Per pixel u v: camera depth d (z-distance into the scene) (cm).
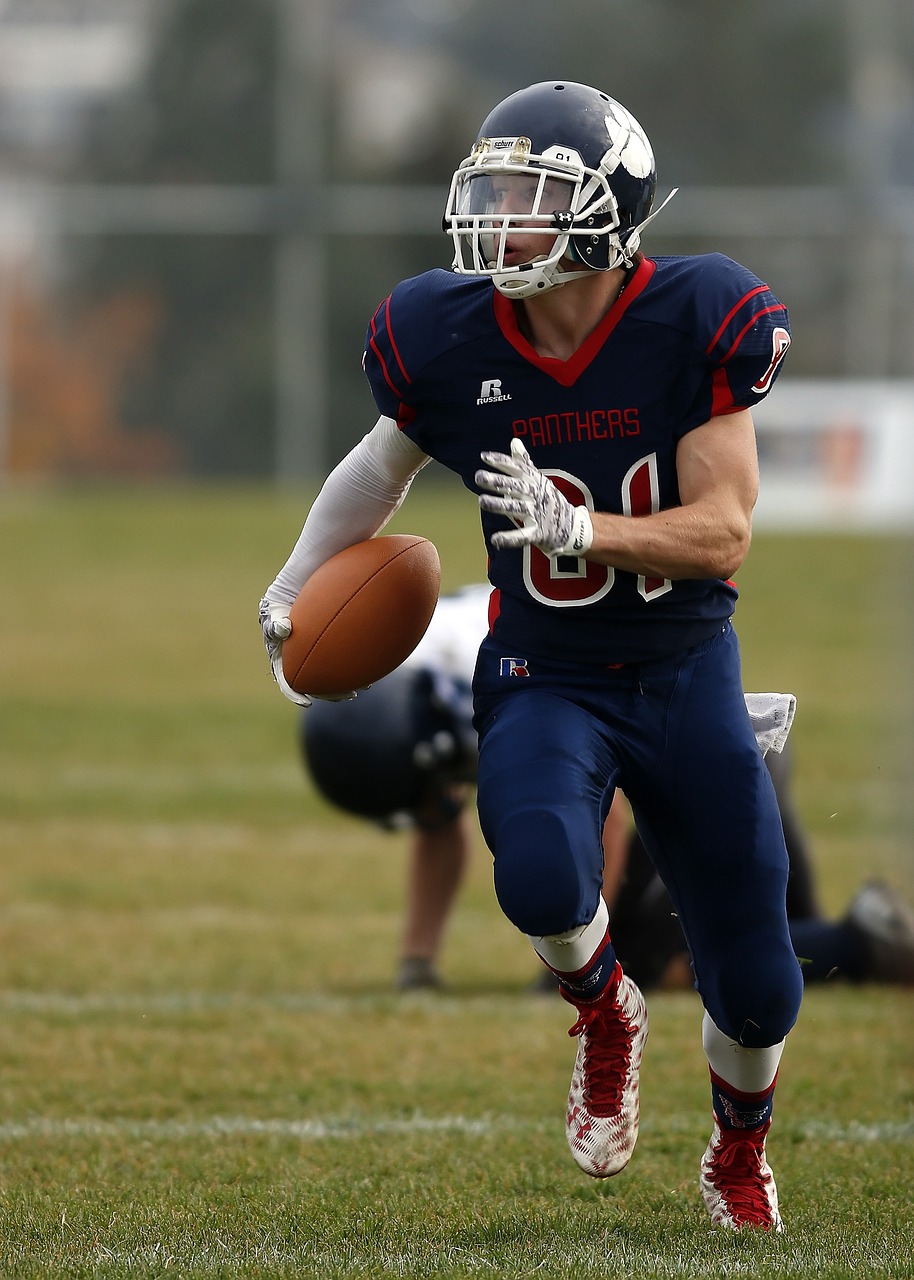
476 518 7894
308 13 11381
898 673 4491
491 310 1190
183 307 11094
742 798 1184
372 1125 1587
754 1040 1202
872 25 11012
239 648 5112
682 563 1128
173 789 3400
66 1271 1134
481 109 12475
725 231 9950
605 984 1191
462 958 2291
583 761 1162
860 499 7950
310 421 10631
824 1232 1224
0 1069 1767
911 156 10700
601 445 1173
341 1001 2047
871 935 2036
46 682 4581
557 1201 1336
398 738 2031
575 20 12394
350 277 10844
